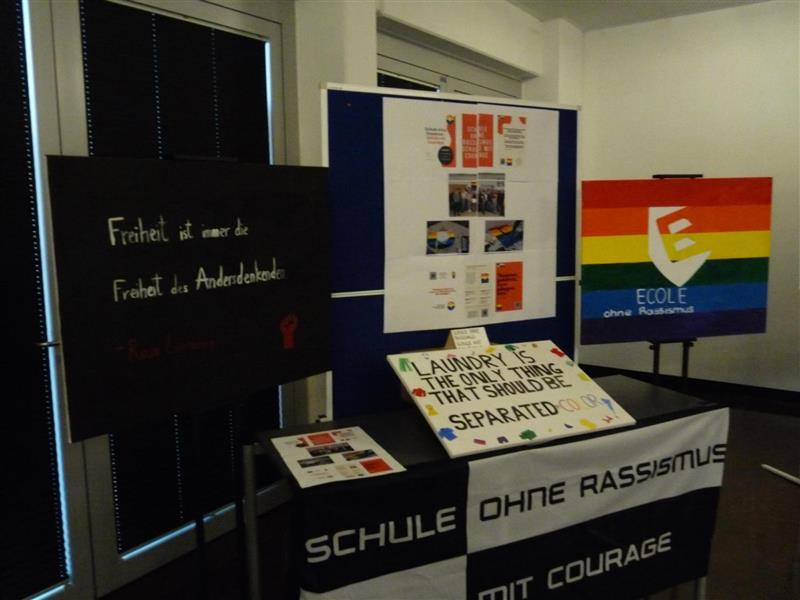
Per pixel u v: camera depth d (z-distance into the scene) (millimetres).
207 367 1479
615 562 1760
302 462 1461
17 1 1825
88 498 2113
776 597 2146
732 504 2850
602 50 4863
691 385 4766
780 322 4355
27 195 1888
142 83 2174
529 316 2236
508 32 4129
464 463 1479
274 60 2686
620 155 4910
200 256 1441
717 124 4484
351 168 1890
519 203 2162
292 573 1400
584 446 1632
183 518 2451
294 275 1654
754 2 4211
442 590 1508
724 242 2361
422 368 1715
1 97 1799
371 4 2785
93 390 1272
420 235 2006
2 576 1914
